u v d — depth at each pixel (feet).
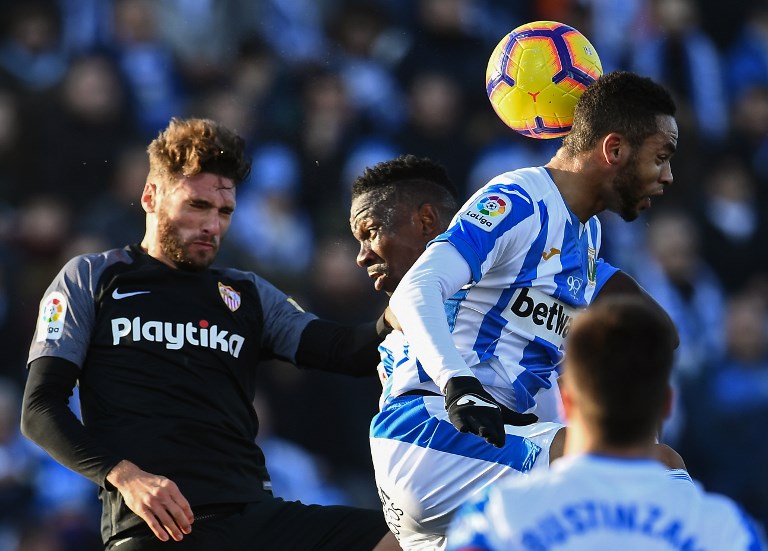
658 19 138.62
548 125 46.21
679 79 137.69
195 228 48.03
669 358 28.81
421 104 121.39
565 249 43.11
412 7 130.31
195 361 47.44
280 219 118.42
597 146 43.11
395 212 48.91
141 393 46.50
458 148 121.08
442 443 41.88
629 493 28.25
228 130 49.06
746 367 118.83
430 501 42.16
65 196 118.21
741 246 129.08
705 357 120.47
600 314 29.07
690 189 130.21
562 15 133.59
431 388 42.98
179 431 46.29
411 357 43.45
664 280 123.54
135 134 122.11
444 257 40.04
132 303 47.52
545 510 28.25
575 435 29.50
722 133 137.49
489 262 40.96
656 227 126.52
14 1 126.41
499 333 42.63
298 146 123.24
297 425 106.52
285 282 115.65
